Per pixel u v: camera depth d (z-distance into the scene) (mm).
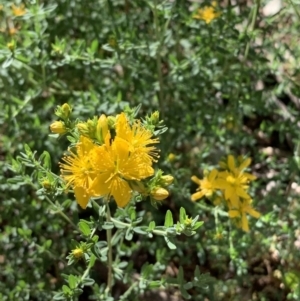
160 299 233
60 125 157
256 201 215
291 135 253
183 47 279
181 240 240
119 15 256
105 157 149
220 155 258
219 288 221
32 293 210
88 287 236
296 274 227
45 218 223
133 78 244
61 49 219
